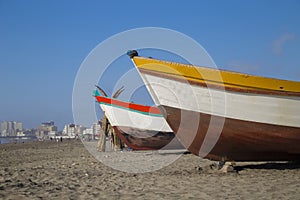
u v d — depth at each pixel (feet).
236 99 31.19
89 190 25.90
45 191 25.59
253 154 33.81
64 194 24.43
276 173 32.68
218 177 30.89
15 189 26.43
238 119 31.65
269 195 22.57
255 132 31.81
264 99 30.96
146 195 23.56
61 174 35.40
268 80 30.58
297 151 33.09
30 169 40.88
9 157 64.85
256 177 30.42
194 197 22.54
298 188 24.93
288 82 30.58
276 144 32.40
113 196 23.48
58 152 75.25
